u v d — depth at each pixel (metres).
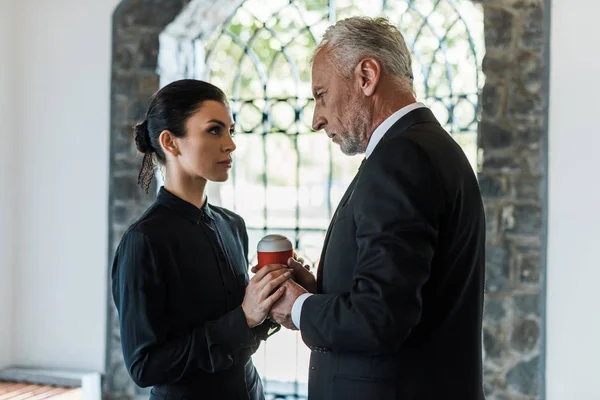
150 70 4.10
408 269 1.27
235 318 1.58
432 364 1.40
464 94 3.95
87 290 4.18
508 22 3.53
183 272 1.67
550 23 3.47
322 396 1.50
